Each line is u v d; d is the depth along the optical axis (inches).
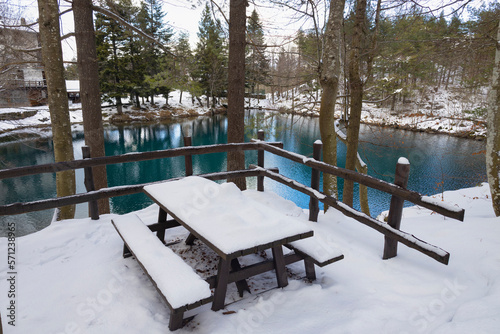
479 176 473.4
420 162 546.0
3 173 118.3
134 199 532.1
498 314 65.7
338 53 218.8
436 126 673.6
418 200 98.7
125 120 1180.5
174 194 108.3
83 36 225.0
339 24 215.2
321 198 139.3
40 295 93.2
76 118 1112.2
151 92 1291.8
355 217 122.6
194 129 1095.0
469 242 116.4
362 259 113.8
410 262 108.5
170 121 1234.0
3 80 424.5
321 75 227.3
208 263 115.0
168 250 92.2
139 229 107.8
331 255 93.4
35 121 858.8
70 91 1357.0
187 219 90.1
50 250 122.4
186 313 84.6
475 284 88.9
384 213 323.9
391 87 292.2
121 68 1091.9
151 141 930.1
